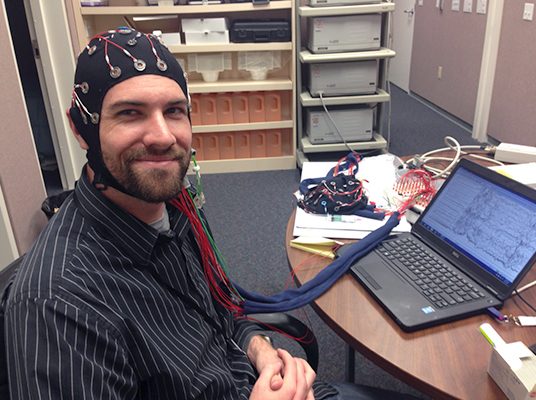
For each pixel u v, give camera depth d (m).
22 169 2.06
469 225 0.92
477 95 3.69
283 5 2.79
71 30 2.76
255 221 2.60
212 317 0.83
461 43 3.94
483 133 3.67
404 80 5.47
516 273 0.80
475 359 0.71
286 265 2.18
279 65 3.07
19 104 2.04
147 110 0.64
